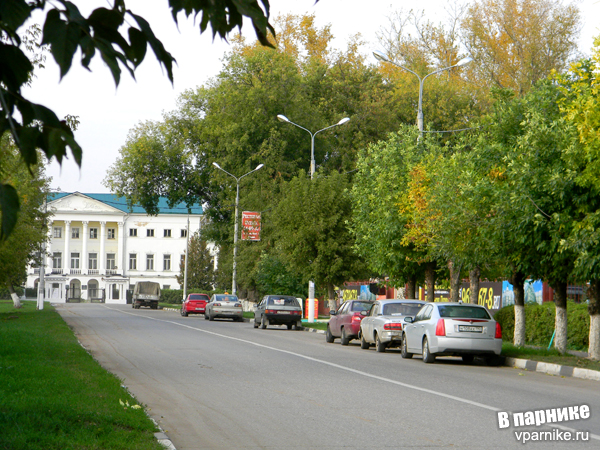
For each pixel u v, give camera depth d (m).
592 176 14.91
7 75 2.39
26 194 33.16
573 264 17.00
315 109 50.09
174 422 9.05
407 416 9.54
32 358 14.91
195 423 8.99
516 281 21.03
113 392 10.40
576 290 25.66
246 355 18.84
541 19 47.78
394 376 14.53
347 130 50.00
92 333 27.80
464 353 17.80
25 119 2.35
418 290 37.88
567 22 47.25
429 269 27.53
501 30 49.16
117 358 17.70
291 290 45.22
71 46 2.27
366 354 20.81
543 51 47.47
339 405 10.51
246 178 47.75
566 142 15.89
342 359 18.42
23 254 37.28
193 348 20.91
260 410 10.03
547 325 23.58
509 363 18.08
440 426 8.80
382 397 11.35
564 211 15.95
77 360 14.98
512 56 48.69
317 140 49.25
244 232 42.69
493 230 18.06
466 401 10.95
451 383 13.42
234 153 49.00
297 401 10.89
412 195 23.98
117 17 2.43
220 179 50.06
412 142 28.19
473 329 17.72
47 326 28.72
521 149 17.25
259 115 47.97
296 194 35.03
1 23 2.23
